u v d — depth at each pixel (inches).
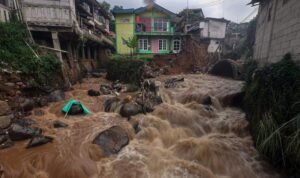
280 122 242.8
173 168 246.8
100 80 705.6
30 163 232.5
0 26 418.0
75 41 655.1
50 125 328.2
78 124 340.2
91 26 960.3
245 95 407.8
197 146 297.0
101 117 374.6
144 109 397.7
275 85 273.6
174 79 689.6
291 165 224.5
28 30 495.5
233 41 1446.9
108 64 727.7
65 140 285.7
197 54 1025.5
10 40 411.5
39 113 365.4
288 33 331.0
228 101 457.7
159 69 853.2
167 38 1088.2
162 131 336.8
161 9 1047.6
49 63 462.6
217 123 370.6
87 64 869.2
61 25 518.6
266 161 259.4
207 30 1318.9
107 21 1396.4
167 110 398.3
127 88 547.5
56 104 415.8
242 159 268.7
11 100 332.8
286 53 328.2
